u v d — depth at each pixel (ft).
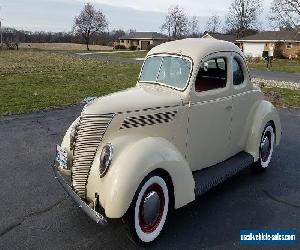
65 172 12.99
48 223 13.15
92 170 11.68
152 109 12.65
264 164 18.63
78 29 266.77
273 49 171.83
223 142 15.90
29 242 11.91
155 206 11.84
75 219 13.46
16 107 34.24
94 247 11.70
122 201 10.65
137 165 10.99
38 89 45.91
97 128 11.80
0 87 46.11
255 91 17.72
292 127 29.50
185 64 14.23
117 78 62.54
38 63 88.99
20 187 16.29
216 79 15.31
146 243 11.76
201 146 14.69
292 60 156.04
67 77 60.75
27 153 21.15
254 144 17.46
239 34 255.70
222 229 13.03
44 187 16.33
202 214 14.12
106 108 11.96
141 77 15.83
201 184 13.69
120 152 11.39
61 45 268.62
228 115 15.80
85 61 105.40
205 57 14.35
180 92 13.87
